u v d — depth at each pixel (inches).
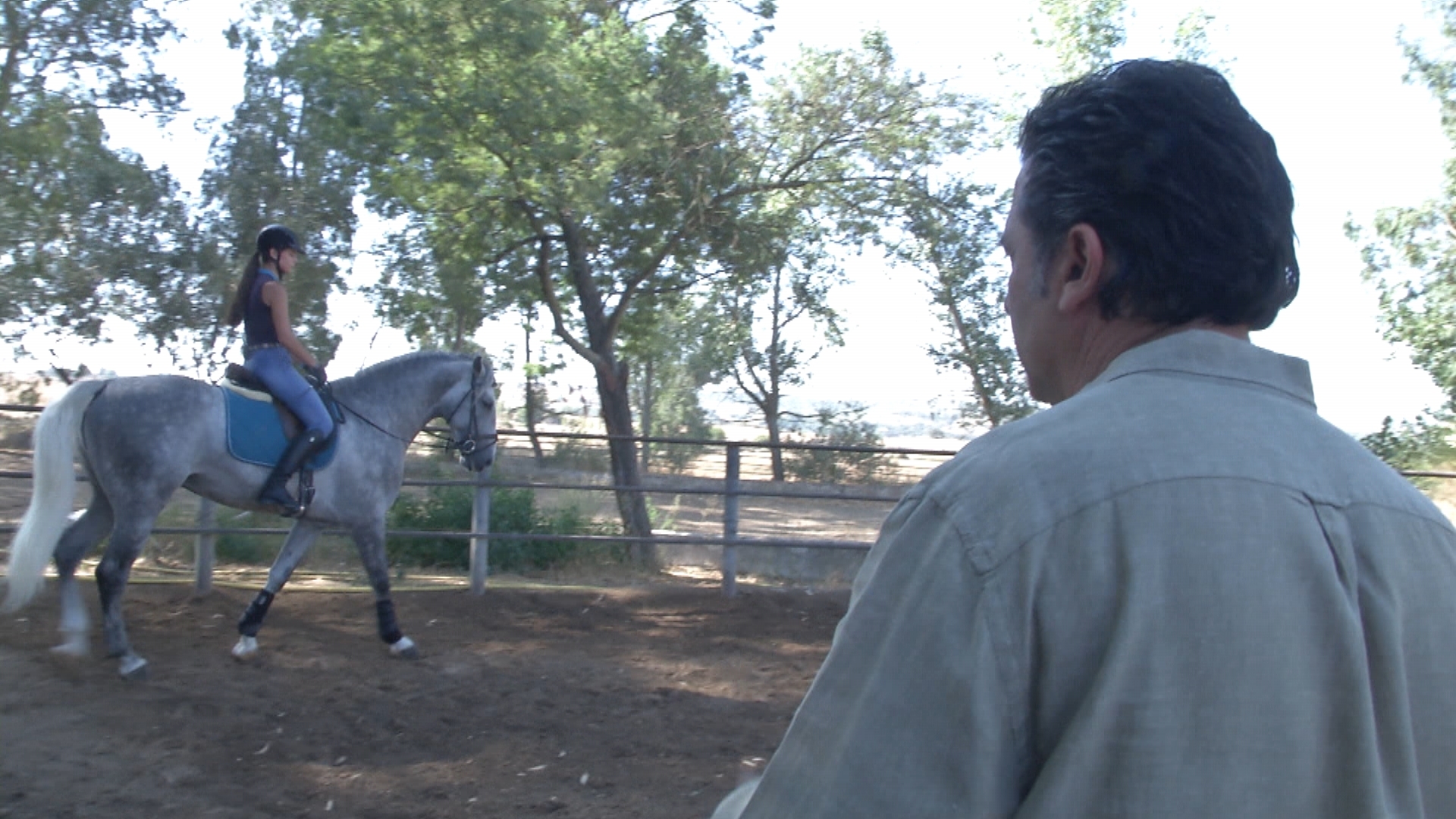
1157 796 35.3
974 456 40.8
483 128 438.9
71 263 705.0
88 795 177.2
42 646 253.0
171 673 241.8
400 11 424.5
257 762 197.2
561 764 203.6
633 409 1266.0
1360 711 37.3
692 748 215.5
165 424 236.1
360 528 265.1
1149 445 38.8
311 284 805.2
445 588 335.6
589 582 366.9
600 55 447.8
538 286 557.6
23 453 291.0
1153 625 36.1
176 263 768.3
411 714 227.3
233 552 362.9
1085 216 44.4
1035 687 37.1
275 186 803.4
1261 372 42.8
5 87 560.4
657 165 514.3
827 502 963.3
